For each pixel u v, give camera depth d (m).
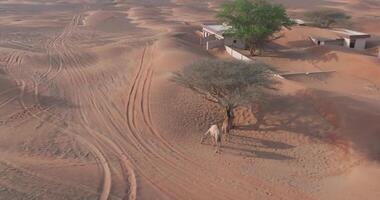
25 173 16.44
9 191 14.69
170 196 16.92
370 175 18.61
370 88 33.06
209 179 18.70
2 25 59.88
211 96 26.95
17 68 34.19
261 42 43.75
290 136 23.27
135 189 16.95
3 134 21.41
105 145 21.39
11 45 45.03
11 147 19.83
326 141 22.55
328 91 28.64
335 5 94.62
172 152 21.33
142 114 25.47
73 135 22.33
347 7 90.25
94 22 65.06
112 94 28.81
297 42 48.44
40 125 23.22
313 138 22.91
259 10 42.28
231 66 24.66
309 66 39.31
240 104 24.41
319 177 19.36
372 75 35.41
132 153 20.73
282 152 21.86
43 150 19.98
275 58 42.44
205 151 21.77
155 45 42.94
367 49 47.22
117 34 55.53
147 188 17.27
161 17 74.19
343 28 59.22
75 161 18.95
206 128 24.52
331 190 17.94
